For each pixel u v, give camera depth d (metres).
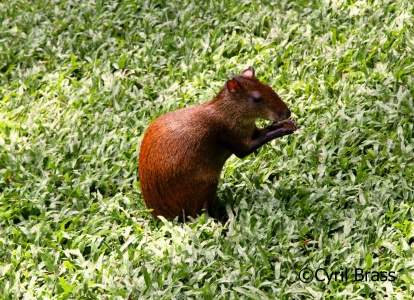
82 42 12.16
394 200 8.39
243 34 11.68
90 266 8.00
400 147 8.91
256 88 8.11
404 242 7.58
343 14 11.62
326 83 10.32
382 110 9.62
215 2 12.45
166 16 12.44
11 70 11.90
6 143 10.39
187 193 8.35
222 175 9.35
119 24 12.45
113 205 8.87
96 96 10.95
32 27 12.83
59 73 11.70
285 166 9.19
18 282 7.93
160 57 11.59
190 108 8.38
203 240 8.30
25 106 10.98
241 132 8.24
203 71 11.20
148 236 8.48
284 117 8.14
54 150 9.97
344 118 9.65
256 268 7.70
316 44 11.12
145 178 8.45
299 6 12.10
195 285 7.64
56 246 8.48
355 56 10.66
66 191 9.23
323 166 9.05
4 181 9.55
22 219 8.98
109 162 9.77
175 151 8.21
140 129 10.29
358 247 7.74
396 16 11.24
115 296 7.54
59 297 7.61
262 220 8.30
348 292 7.25
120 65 11.55
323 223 8.24
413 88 9.79
